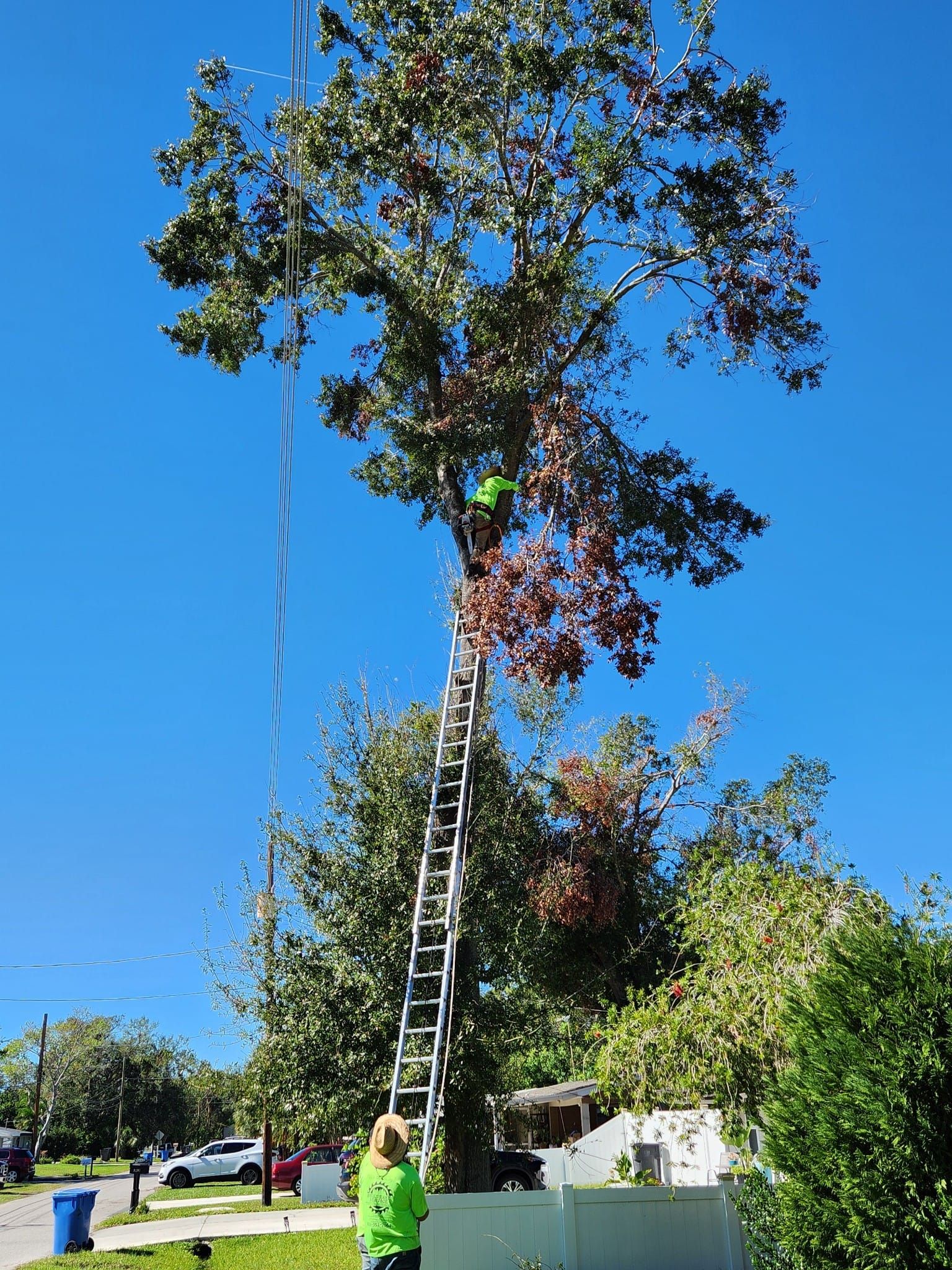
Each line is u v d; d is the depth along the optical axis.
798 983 9.43
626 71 14.68
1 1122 82.62
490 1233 10.82
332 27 15.60
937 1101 7.18
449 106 15.03
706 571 17.42
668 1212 11.51
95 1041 84.25
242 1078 15.59
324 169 16.27
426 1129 10.93
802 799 24.41
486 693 16.25
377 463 18.19
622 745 23.38
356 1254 14.09
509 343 15.19
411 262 16.70
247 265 16.19
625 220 14.76
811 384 15.80
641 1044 10.64
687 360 16.22
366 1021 14.34
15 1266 14.35
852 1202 7.21
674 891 21.84
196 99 16.08
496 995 14.71
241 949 15.38
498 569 13.55
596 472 15.63
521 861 16.36
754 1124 10.07
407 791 15.70
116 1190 37.34
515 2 15.13
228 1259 14.19
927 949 7.64
